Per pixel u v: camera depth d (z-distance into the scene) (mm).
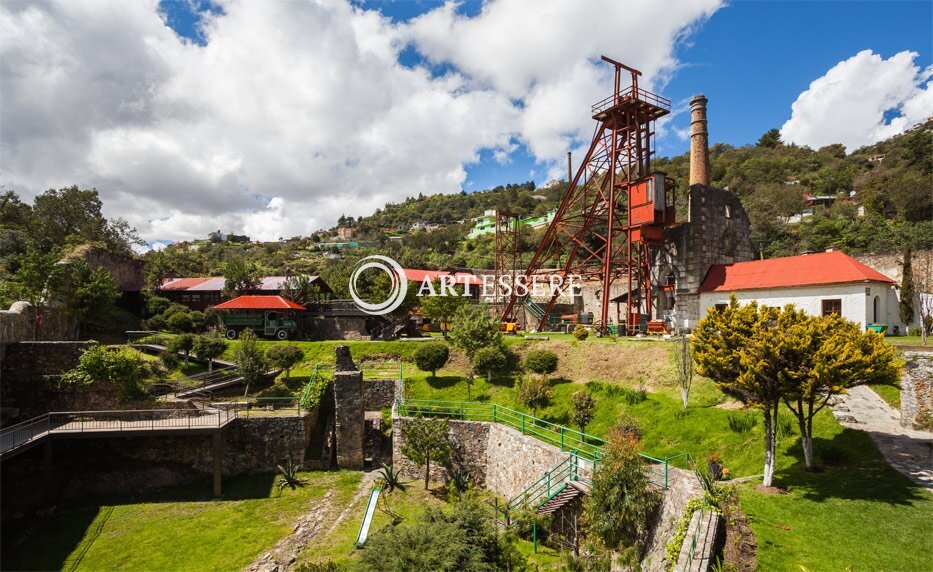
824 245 60125
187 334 31250
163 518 19234
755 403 13469
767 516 11375
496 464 22375
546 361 27766
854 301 25203
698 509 11422
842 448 15078
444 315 40531
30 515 19484
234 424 23391
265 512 19719
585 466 16953
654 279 36281
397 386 30078
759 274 29906
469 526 12906
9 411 24547
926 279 33469
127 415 23547
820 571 8945
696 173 36844
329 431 26859
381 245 130500
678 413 20234
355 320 41812
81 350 26094
